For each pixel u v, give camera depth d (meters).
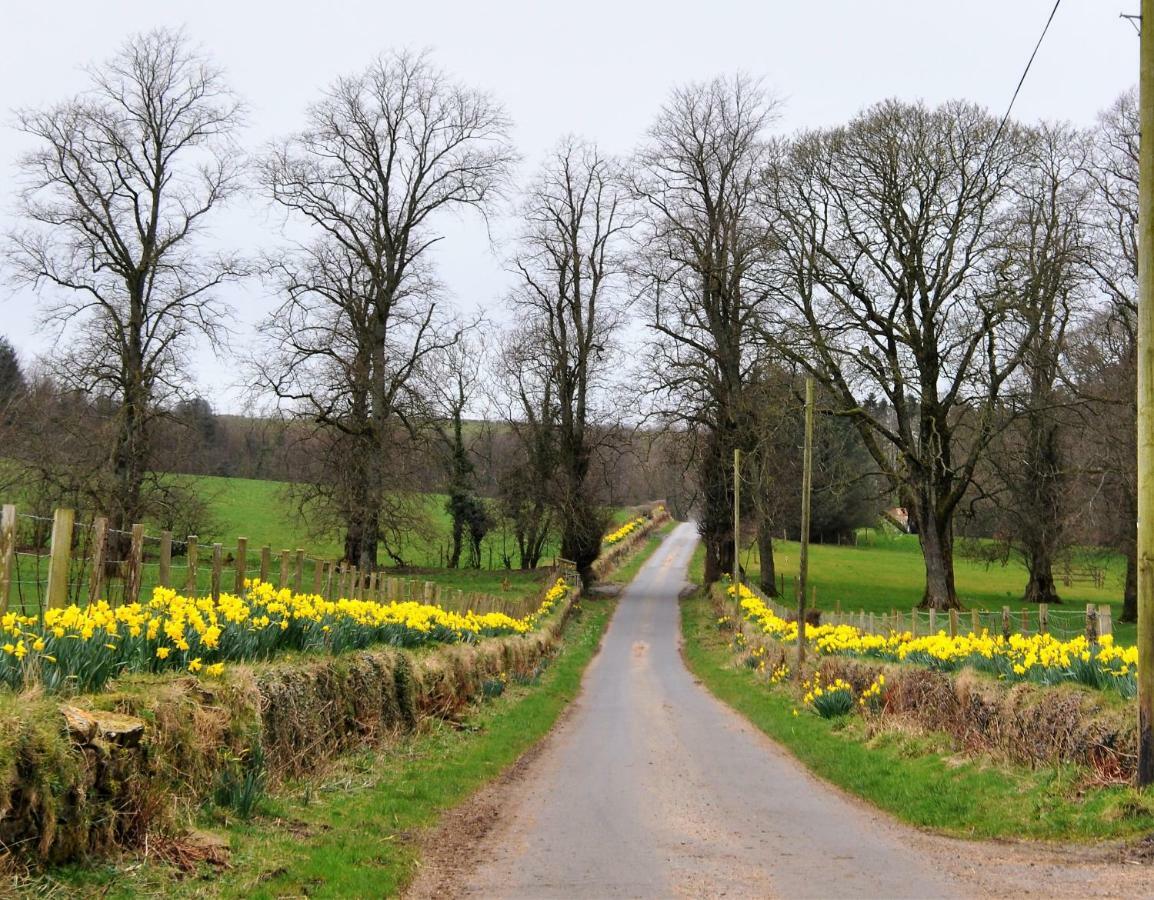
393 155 40.53
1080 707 10.05
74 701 6.86
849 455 68.38
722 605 43.28
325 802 9.20
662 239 44.50
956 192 34.09
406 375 39.66
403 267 40.91
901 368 35.75
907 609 46.56
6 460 30.20
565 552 56.06
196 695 8.08
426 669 15.12
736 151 45.56
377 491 38.47
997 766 10.90
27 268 30.53
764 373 39.91
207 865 6.65
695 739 16.58
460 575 52.59
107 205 31.67
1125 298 32.47
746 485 46.94
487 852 8.34
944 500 37.03
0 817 5.46
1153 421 9.02
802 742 15.39
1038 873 7.23
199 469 45.62
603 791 11.59
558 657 32.66
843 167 35.16
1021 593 53.09
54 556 8.75
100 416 31.50
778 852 8.28
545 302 53.84
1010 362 34.06
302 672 10.45
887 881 7.18
